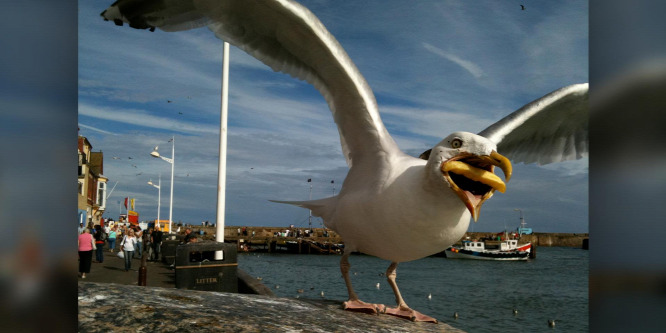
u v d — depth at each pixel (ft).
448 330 12.33
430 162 10.96
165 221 165.78
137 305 8.96
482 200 10.69
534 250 229.25
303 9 11.90
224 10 12.34
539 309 92.22
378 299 94.89
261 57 13.94
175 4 11.89
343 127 14.12
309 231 264.93
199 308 9.56
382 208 12.10
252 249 237.86
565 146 17.13
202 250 36.60
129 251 60.59
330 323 10.66
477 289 117.29
